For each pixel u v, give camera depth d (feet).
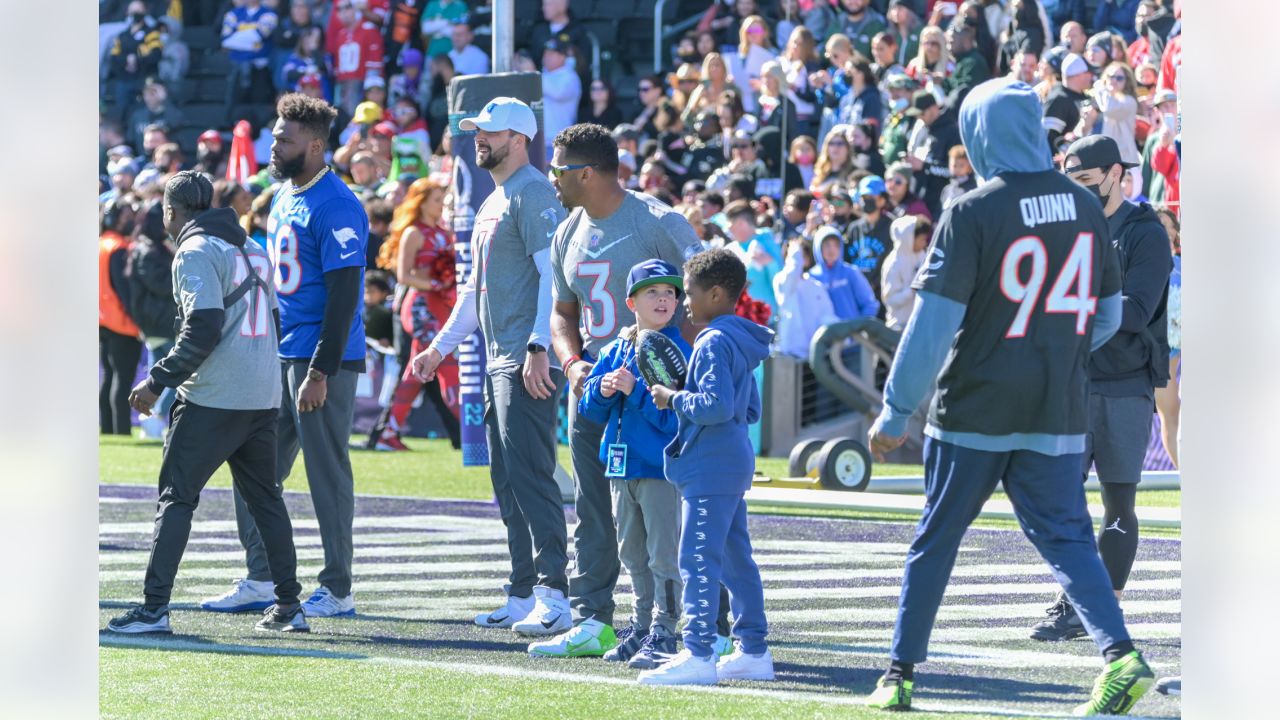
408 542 87.56
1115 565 59.06
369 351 146.20
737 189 140.15
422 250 127.34
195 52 214.28
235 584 72.69
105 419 151.12
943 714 45.37
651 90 168.25
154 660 54.34
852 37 158.61
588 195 55.93
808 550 83.76
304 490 110.01
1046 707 46.55
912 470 121.29
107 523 93.81
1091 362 58.39
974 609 65.82
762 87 152.66
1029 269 44.68
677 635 56.44
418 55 191.52
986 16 142.41
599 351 56.70
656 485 52.95
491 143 60.80
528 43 190.39
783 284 132.46
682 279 51.80
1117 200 58.29
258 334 59.67
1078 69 133.28
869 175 136.56
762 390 131.85
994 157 45.44
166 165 160.15
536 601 60.85
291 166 63.21
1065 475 45.62
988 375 44.96
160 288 137.18
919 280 45.09
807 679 51.42
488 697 48.11
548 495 60.70
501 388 60.80
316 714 45.62
